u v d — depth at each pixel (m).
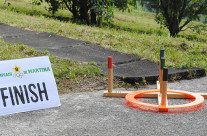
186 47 9.96
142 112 4.70
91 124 4.21
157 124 4.21
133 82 6.26
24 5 22.83
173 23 19.56
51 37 9.94
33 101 4.84
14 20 12.62
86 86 5.98
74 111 4.73
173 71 6.83
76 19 18.72
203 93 5.48
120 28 21.02
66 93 5.63
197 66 7.45
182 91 5.53
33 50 7.84
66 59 7.40
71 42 9.40
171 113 4.66
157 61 7.71
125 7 20.19
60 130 4.02
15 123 4.27
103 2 17.89
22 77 4.94
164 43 10.00
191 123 4.26
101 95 5.55
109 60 5.43
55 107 4.92
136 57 8.03
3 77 4.83
